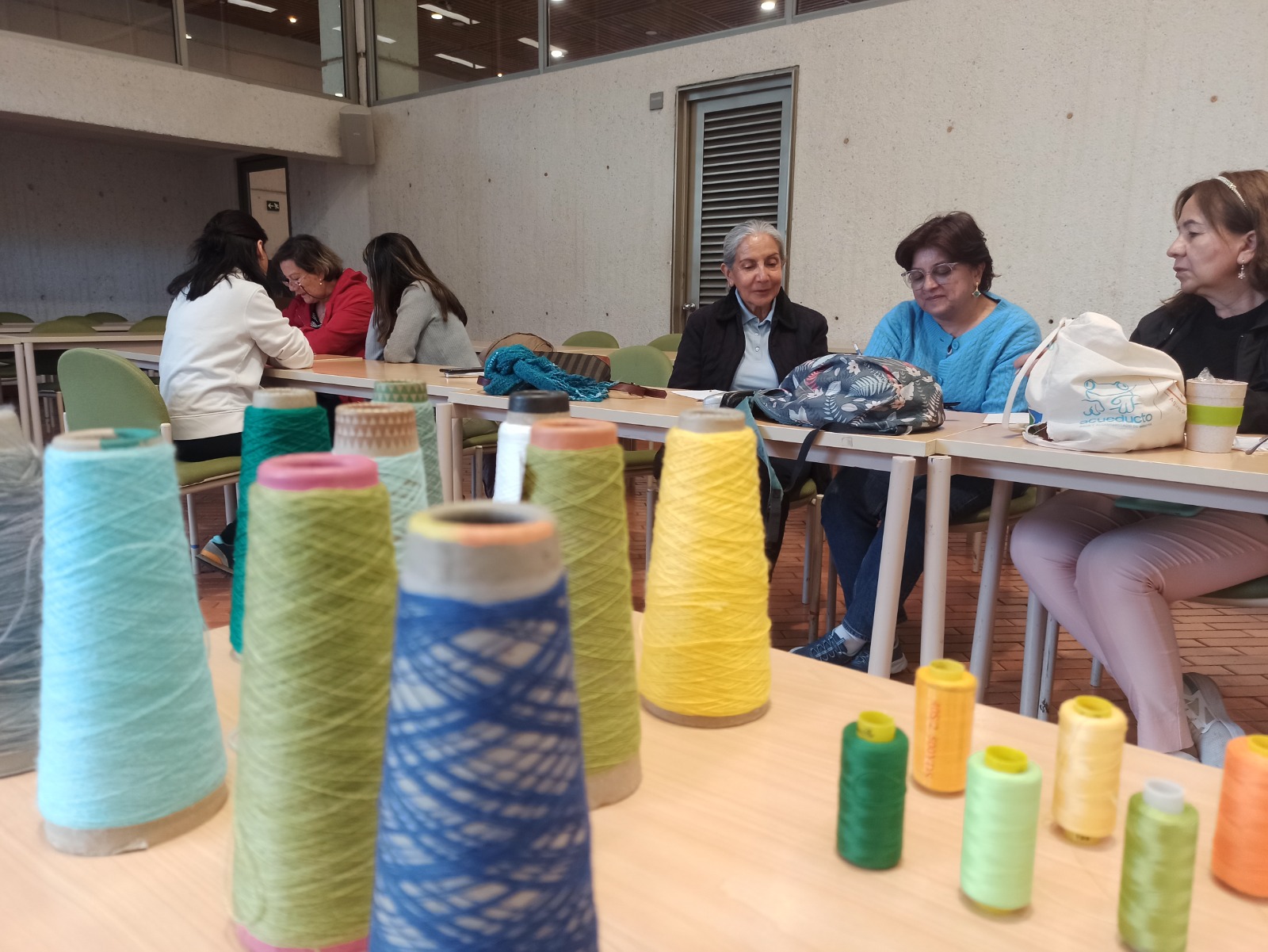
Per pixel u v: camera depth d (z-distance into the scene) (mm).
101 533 462
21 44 4863
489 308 6062
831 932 449
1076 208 3783
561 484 510
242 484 746
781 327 2529
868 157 4309
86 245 7078
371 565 402
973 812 461
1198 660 2287
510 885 300
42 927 450
